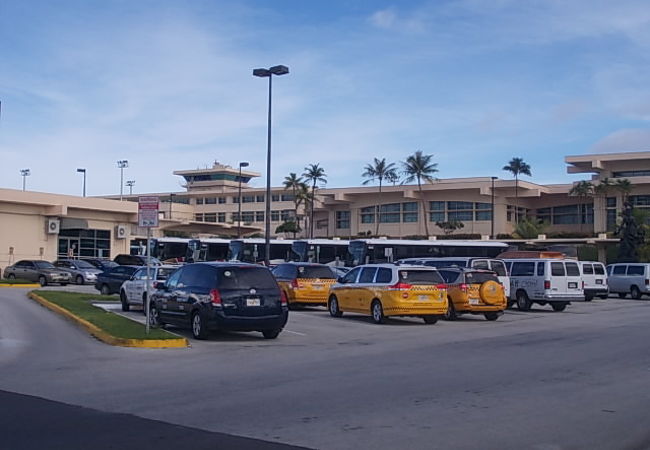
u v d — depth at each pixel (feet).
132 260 152.15
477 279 79.61
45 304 86.99
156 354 48.80
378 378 39.22
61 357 46.78
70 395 34.04
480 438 26.17
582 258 229.25
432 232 288.30
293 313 85.87
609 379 39.19
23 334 59.31
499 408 31.40
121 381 37.99
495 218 275.18
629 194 248.93
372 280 75.31
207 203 359.25
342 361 46.09
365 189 297.12
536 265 94.12
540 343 56.75
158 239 172.96
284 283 89.92
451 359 47.16
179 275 61.82
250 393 34.68
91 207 183.32
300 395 34.17
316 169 298.35
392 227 296.10
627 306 107.34
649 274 127.95
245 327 56.54
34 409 30.78
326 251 164.96
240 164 219.20
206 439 25.75
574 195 267.80
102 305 88.43
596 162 256.52
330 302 81.76
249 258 167.73
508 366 43.93
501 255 128.36
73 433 26.55
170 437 26.03
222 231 251.19
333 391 35.24
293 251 165.68
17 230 169.78
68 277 145.18
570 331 67.10
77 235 184.85
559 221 287.28
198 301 57.36
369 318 80.28
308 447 24.80
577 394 34.78
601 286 113.60
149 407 31.32
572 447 25.13
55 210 174.09
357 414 30.04
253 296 57.06
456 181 288.30
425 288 72.84
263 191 342.44
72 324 66.74
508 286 93.09
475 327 71.61
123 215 195.21
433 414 30.12
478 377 39.65
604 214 259.39
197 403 32.22
